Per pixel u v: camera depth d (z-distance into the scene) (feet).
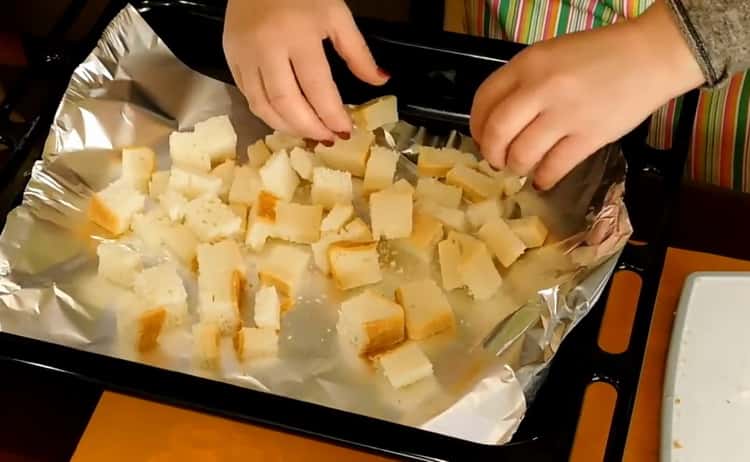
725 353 2.11
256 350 2.15
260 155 2.50
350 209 2.40
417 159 2.52
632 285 2.27
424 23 3.02
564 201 2.37
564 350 2.07
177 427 2.07
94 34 2.57
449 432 1.99
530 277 2.28
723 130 2.81
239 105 2.57
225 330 2.22
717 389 2.07
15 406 2.80
